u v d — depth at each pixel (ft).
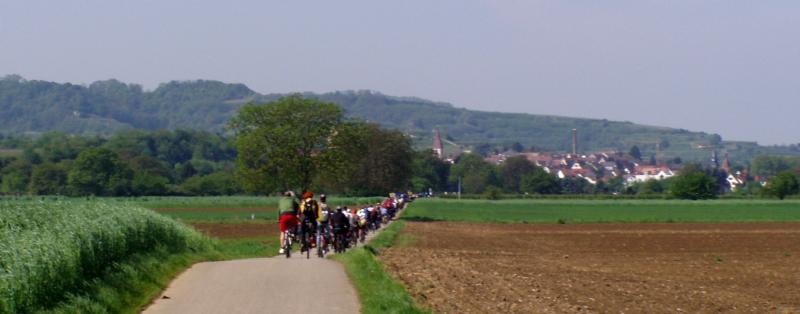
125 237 186.91
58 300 131.03
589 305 183.21
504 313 161.68
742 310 185.78
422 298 176.45
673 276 264.52
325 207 281.54
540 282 230.27
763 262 328.08
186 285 170.50
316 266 207.62
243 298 153.38
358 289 165.17
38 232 159.74
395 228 556.10
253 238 465.88
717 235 525.75
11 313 117.29
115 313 136.46
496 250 391.45
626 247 424.46
